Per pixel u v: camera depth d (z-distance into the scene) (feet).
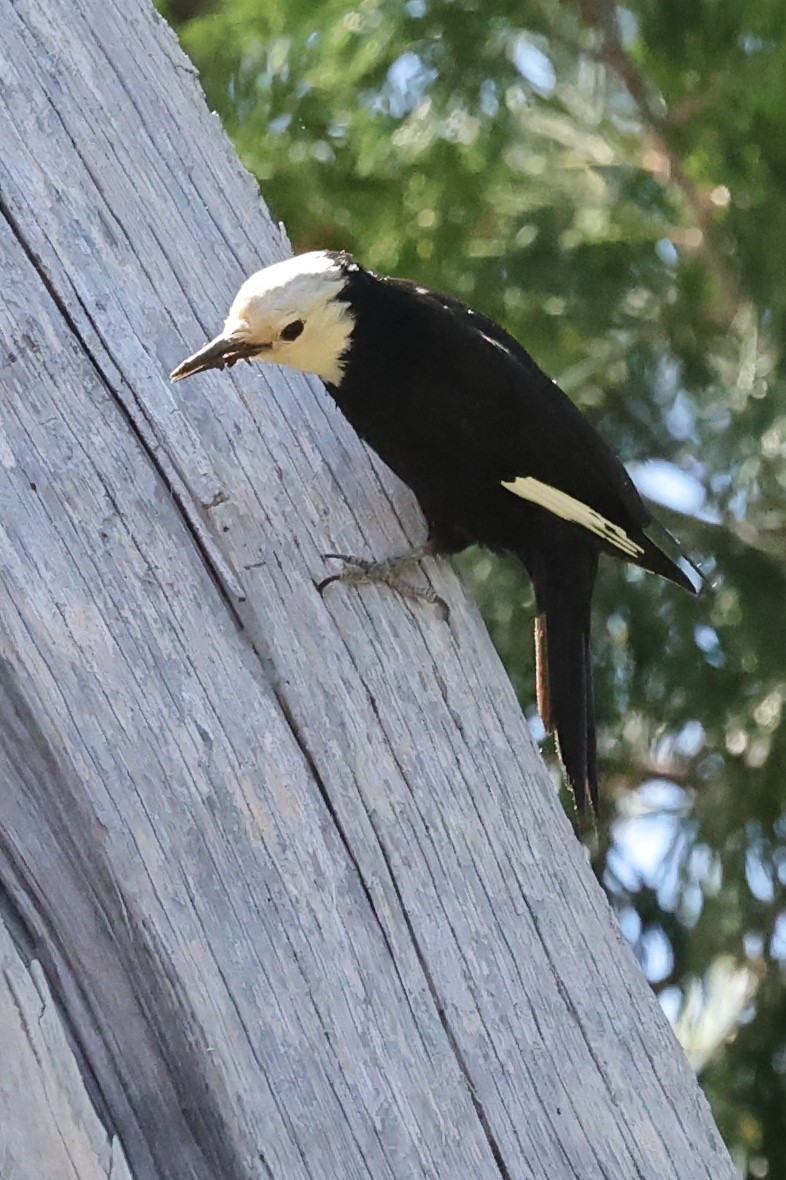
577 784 27.43
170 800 18.97
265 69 42.68
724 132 40.50
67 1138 16.70
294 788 19.72
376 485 25.22
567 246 42.29
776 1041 39.91
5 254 22.00
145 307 22.68
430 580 23.20
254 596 20.79
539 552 27.78
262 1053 18.20
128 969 18.29
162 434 21.49
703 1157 20.49
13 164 22.67
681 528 40.42
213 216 24.34
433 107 41.45
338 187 42.78
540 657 28.14
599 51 43.27
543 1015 20.13
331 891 19.40
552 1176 19.26
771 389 39.04
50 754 18.80
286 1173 17.81
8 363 21.17
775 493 40.45
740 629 39.83
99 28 24.36
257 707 20.02
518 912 20.65
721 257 41.98
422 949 19.70
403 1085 18.79
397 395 25.11
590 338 42.70
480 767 21.53
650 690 40.52
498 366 26.30
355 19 41.34
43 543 19.94
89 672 19.29
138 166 23.77
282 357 24.06
